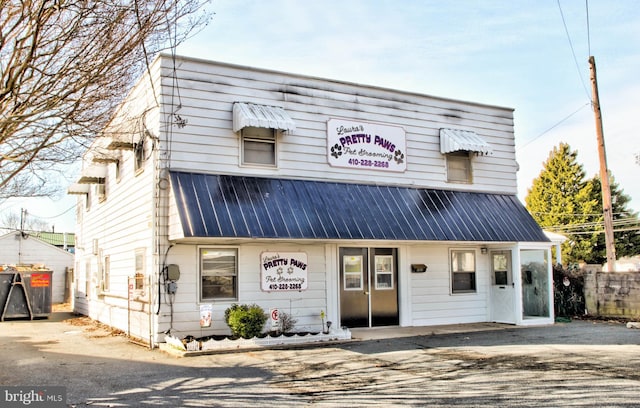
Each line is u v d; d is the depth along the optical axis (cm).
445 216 1440
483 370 888
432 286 1506
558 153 4225
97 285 1798
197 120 1233
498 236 1462
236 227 1129
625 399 682
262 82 1320
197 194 1161
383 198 1397
